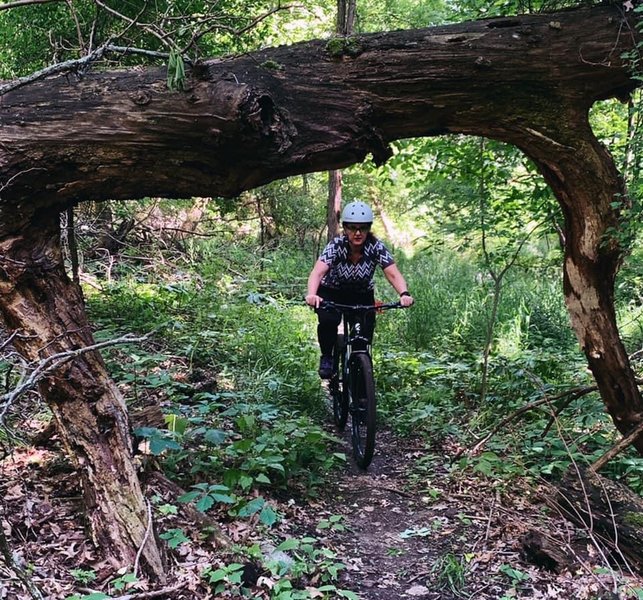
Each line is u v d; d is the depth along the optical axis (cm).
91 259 893
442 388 616
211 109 313
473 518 402
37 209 329
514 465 452
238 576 291
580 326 415
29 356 328
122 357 587
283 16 816
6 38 626
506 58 358
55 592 276
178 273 987
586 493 380
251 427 455
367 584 334
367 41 355
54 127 317
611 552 356
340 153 350
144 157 326
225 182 341
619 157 485
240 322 758
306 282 1102
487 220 614
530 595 325
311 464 459
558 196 400
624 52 364
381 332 826
